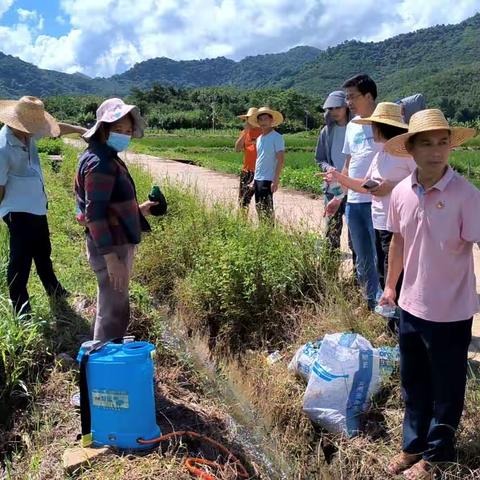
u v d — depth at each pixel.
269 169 8.14
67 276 6.64
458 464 3.35
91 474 3.33
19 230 5.34
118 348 3.57
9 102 5.37
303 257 6.01
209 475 3.33
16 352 4.58
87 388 3.58
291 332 5.46
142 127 3.98
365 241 5.30
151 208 4.61
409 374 3.44
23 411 4.28
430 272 3.15
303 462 3.90
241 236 6.75
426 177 3.12
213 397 4.37
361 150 5.15
